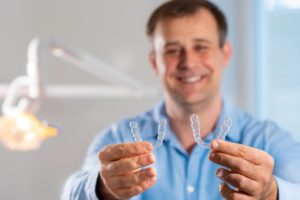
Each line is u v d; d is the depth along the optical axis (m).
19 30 1.51
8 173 1.51
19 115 0.82
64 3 1.55
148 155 0.62
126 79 1.11
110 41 1.55
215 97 1.00
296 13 1.38
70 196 0.80
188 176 0.95
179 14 0.95
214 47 0.97
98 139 1.09
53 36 1.55
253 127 1.00
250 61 1.50
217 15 0.99
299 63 1.38
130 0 1.54
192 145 1.01
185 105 0.98
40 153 1.54
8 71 1.49
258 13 1.49
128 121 1.10
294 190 0.67
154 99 1.53
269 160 0.61
